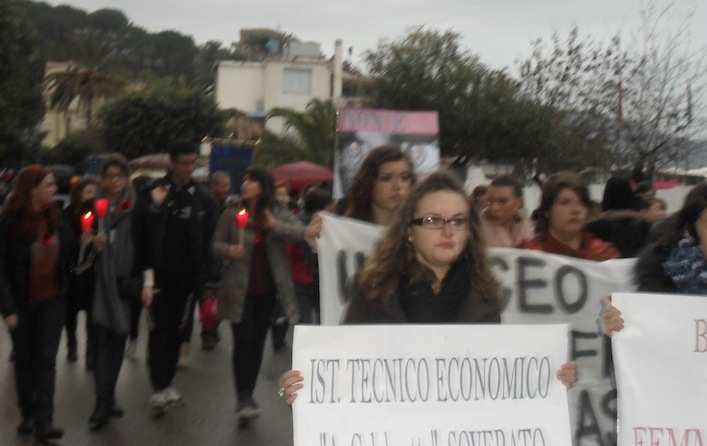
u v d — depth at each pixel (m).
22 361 7.41
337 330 3.87
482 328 3.97
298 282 10.70
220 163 23.05
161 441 7.59
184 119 55.00
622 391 4.25
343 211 6.36
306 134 40.78
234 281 7.79
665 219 5.09
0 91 37.00
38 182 6.99
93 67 69.25
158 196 8.14
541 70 23.00
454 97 28.89
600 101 21.69
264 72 69.38
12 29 36.94
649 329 4.25
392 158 5.61
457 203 3.93
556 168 23.45
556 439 4.00
